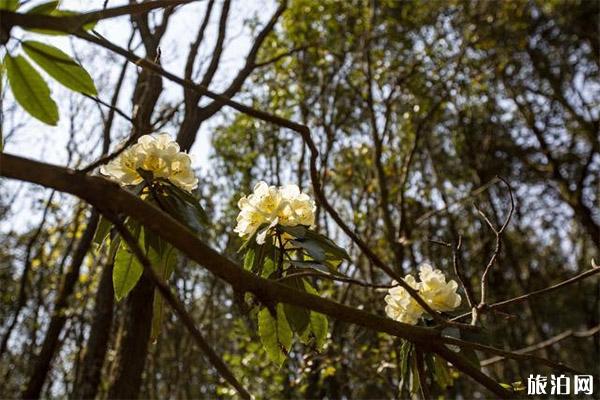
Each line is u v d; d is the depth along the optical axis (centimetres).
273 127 889
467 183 1230
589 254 1339
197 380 1207
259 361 628
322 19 840
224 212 877
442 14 980
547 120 1274
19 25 101
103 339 627
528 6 1079
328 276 159
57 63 126
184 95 548
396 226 802
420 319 230
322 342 189
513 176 1325
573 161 1285
